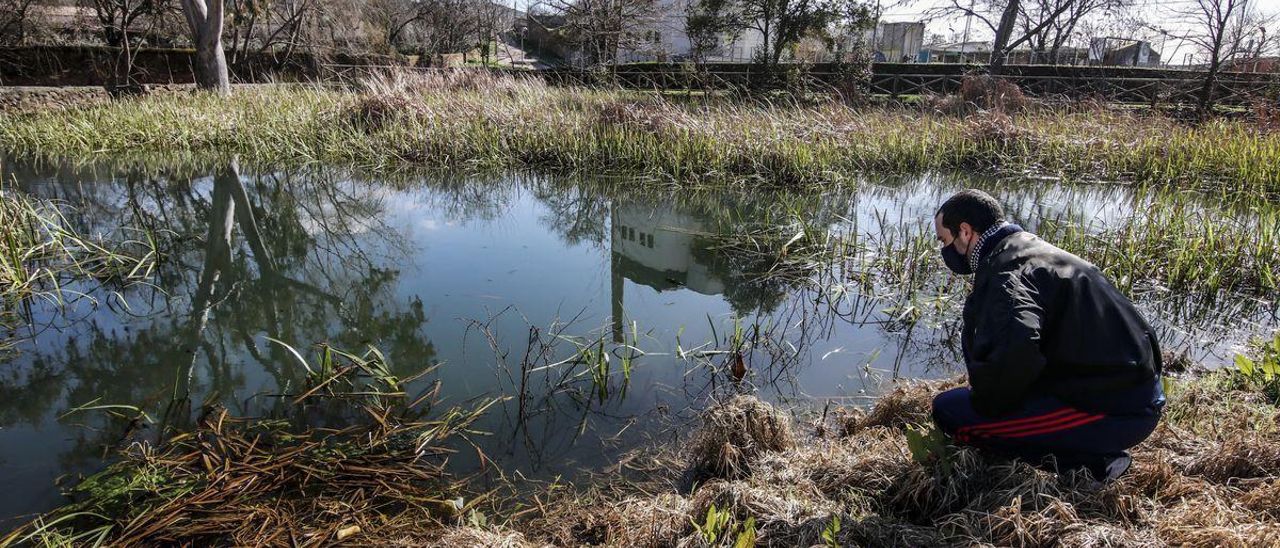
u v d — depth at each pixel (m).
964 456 2.34
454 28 27.33
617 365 3.78
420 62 23.73
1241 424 2.74
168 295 4.80
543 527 2.40
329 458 2.74
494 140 9.98
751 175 8.99
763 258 5.70
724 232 6.55
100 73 16.70
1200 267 4.93
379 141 10.02
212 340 4.09
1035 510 2.11
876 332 4.25
